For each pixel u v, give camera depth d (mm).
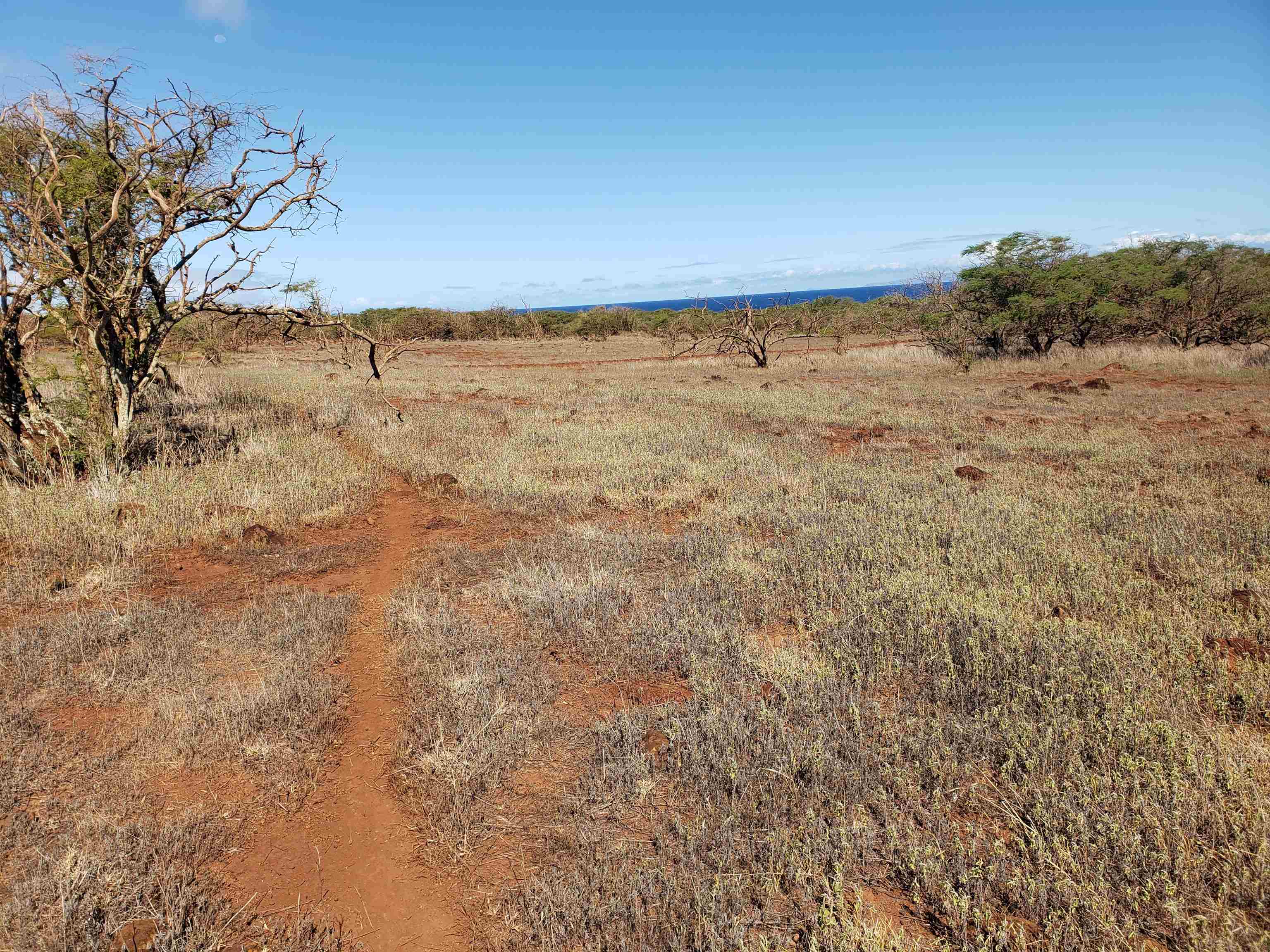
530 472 9766
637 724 3887
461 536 7453
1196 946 2416
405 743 3799
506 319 58750
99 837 3051
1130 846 2840
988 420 13875
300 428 12719
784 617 5359
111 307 8766
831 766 3445
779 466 10086
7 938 2504
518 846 3131
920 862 2836
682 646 4801
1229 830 2953
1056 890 2697
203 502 7801
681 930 2574
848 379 22906
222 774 3553
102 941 2506
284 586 6016
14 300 8391
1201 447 10547
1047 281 25781
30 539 6469
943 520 7270
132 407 9617
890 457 10781
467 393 19469
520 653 4754
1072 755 3398
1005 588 5523
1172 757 3398
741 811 3229
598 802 3342
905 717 3887
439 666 4535
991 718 3811
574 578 6000
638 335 59562
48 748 3650
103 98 8391
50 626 4957
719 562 6379
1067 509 7566
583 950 2568
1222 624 4773
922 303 31906
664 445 11578
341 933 2691
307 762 3672
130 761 3605
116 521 7023
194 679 4355
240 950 2588
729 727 3754
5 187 8438
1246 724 3742
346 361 26078
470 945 2648
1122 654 4336
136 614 5188
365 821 3311
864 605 5180
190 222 9664
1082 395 17172
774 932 2613
